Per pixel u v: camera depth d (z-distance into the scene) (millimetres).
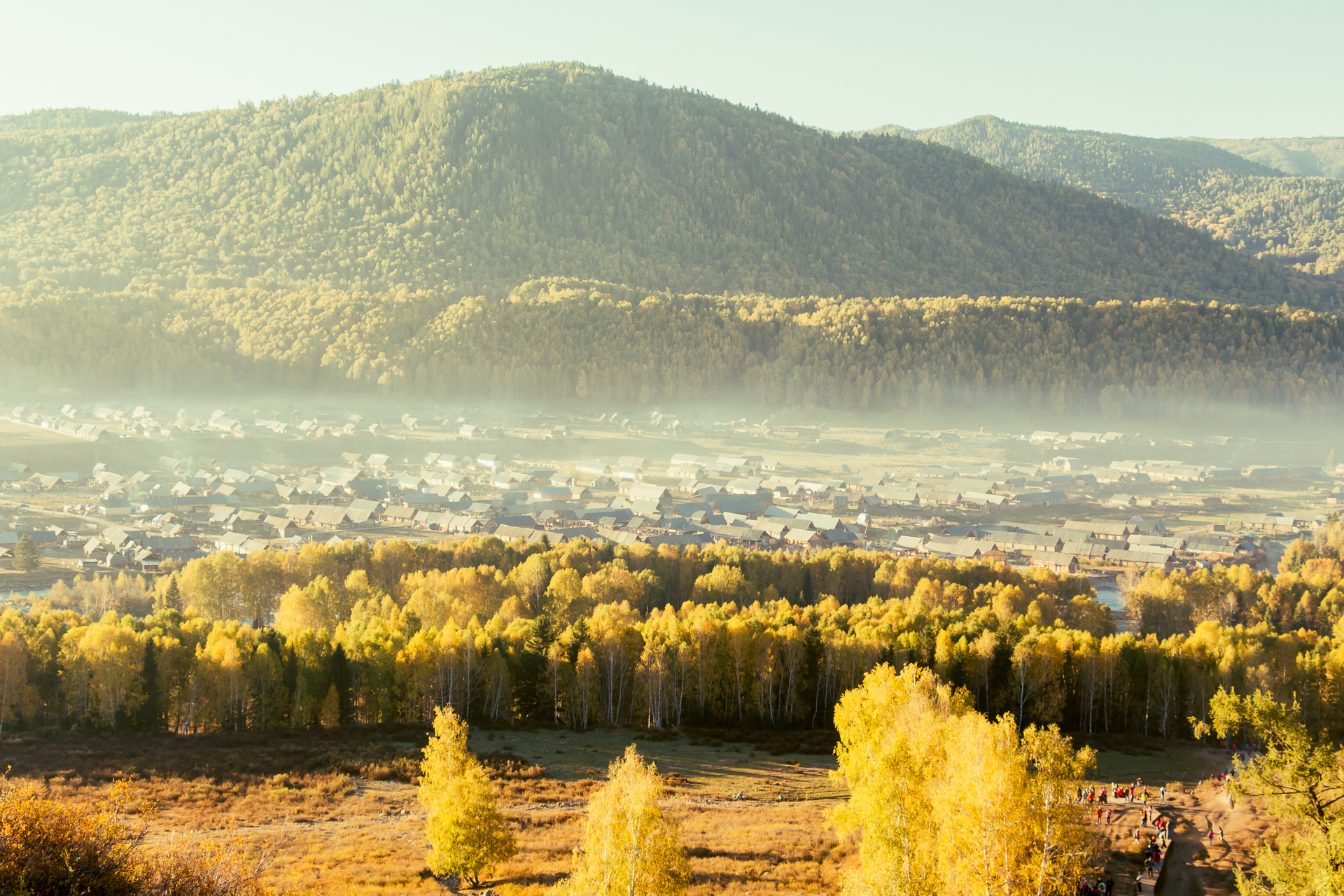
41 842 31750
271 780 84750
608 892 51188
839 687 110688
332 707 102750
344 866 65062
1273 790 52156
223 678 98750
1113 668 111188
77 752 88625
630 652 112125
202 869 35188
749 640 111062
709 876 65562
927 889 54312
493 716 107625
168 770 85562
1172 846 73438
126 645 96688
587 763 94688
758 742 103750
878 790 58250
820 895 62438
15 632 99000
